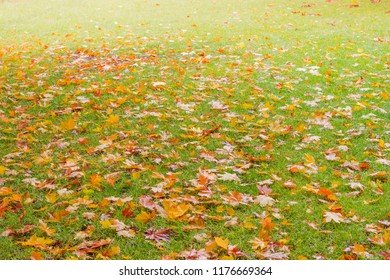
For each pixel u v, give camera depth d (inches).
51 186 157.8
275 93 257.6
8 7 650.8
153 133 204.5
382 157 181.0
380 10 534.0
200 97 247.4
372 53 338.6
